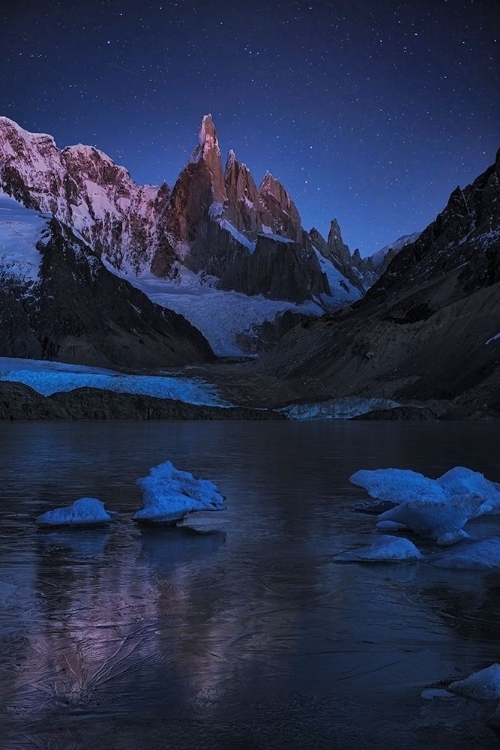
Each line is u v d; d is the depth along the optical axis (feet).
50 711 14.61
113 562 29.07
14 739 13.42
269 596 23.68
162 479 42.01
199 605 22.54
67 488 53.52
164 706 14.85
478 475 44.78
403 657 17.78
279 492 52.06
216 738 13.42
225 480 60.23
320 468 71.20
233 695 15.37
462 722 14.08
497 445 111.75
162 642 18.86
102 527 37.55
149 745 13.16
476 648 18.47
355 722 14.08
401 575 26.99
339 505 45.47
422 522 35.81
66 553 30.83
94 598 23.36
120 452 92.68
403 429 185.16
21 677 16.42
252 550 31.60
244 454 90.74
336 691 15.62
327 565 28.66
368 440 127.85
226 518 40.22
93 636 19.34
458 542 33.60
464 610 22.00
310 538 34.45
